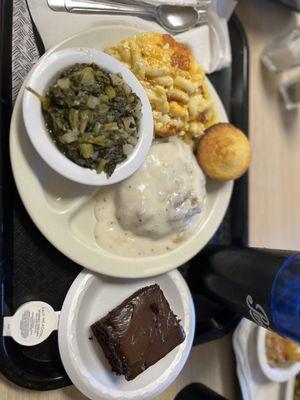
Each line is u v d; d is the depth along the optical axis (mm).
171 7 341
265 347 367
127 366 285
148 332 296
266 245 426
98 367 299
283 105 438
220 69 372
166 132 316
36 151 259
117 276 301
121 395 293
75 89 263
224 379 372
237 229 381
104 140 269
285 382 385
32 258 293
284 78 436
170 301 326
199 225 339
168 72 313
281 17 436
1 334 268
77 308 287
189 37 350
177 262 322
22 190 270
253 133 418
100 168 272
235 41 388
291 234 446
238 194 382
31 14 297
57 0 303
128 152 282
